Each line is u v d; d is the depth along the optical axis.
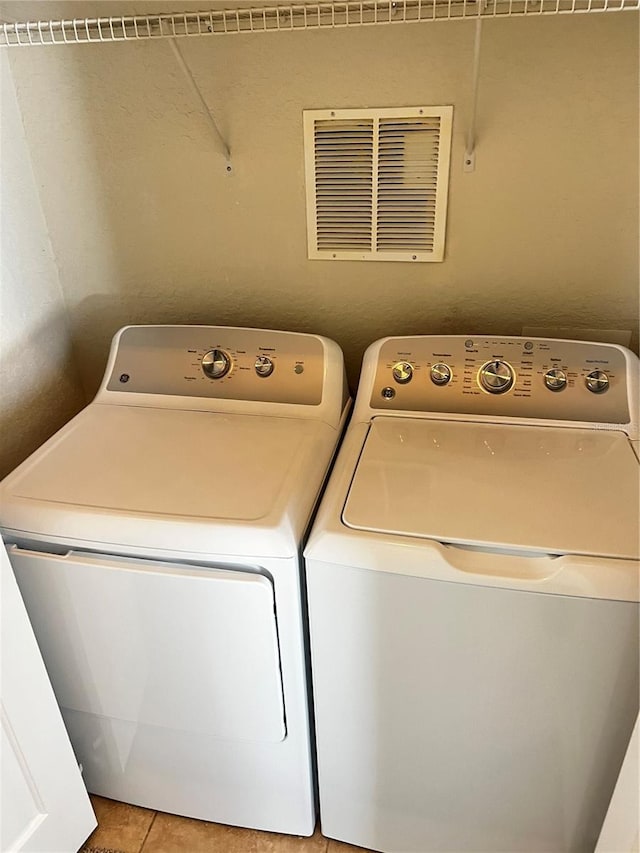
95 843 1.54
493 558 1.06
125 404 1.54
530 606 1.05
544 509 1.13
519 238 1.49
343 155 1.47
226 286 1.69
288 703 1.28
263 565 1.13
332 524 1.12
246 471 1.27
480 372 1.41
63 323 1.78
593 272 1.49
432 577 1.07
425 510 1.14
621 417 1.34
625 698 1.11
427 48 1.33
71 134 1.56
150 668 1.29
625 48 1.26
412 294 1.60
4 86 1.50
